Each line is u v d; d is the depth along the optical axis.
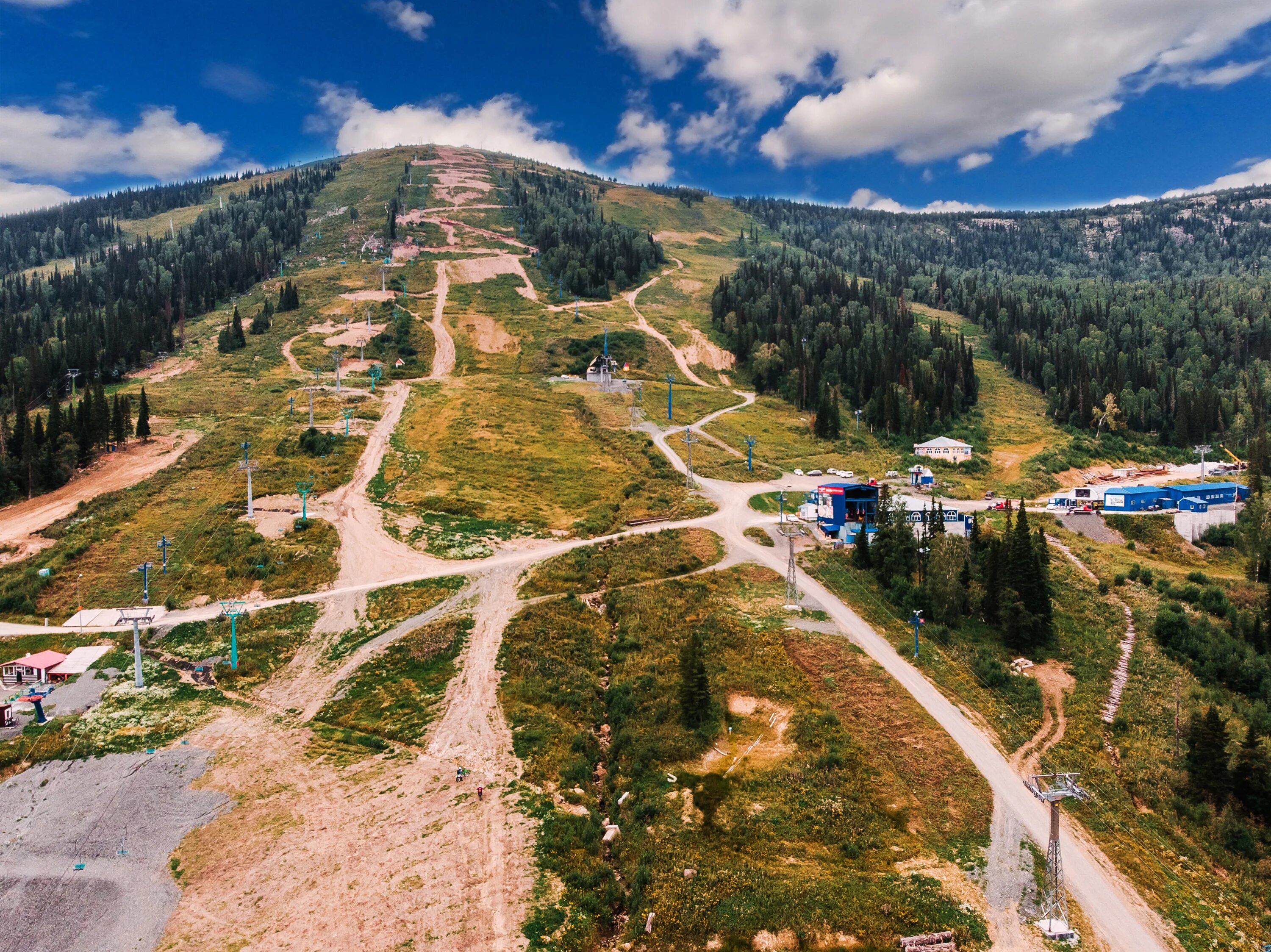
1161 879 47.53
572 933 42.28
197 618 82.62
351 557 95.88
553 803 53.88
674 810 53.56
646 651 74.44
